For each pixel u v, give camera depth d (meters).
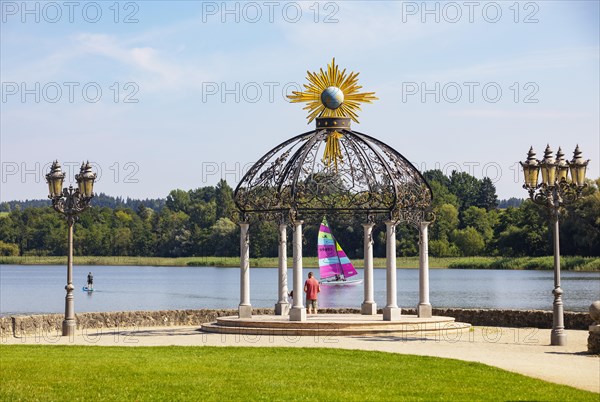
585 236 114.75
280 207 36.53
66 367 25.02
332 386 22.48
